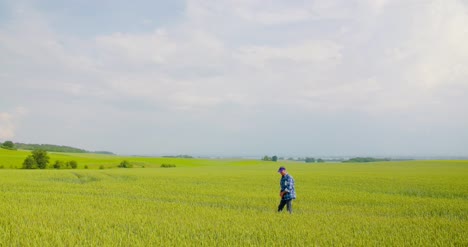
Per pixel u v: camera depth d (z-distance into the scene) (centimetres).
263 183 3584
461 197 2531
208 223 1298
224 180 3988
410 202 2142
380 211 1791
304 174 5441
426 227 1305
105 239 1029
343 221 1406
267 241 1034
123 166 8950
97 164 8988
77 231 1138
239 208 1827
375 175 5122
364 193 2641
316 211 1784
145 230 1164
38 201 1889
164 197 2283
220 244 998
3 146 13350
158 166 9750
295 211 1777
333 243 1030
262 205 1959
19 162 8519
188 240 1038
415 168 8212
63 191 2573
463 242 1049
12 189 2645
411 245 1021
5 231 1100
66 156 11531
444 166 9362
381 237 1103
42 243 976
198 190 2773
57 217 1381
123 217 1399
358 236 1122
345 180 4097
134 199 2133
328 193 2630
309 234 1118
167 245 983
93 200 1984
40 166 7969
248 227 1239
